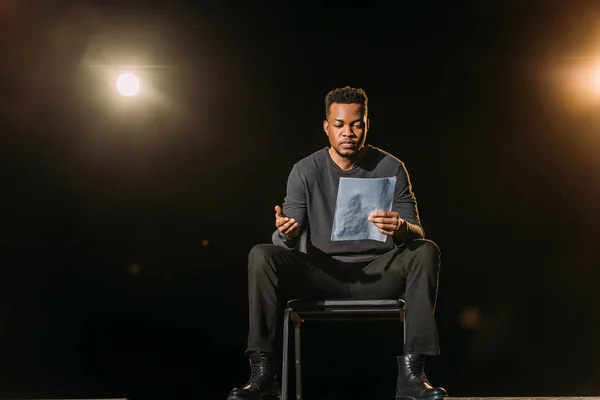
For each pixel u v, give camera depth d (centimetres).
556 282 764
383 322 732
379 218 389
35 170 775
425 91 773
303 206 434
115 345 775
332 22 753
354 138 425
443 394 361
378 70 769
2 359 766
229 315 780
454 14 745
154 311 780
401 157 781
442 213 779
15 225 776
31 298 776
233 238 785
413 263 394
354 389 730
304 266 412
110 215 784
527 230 771
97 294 780
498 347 758
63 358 771
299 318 419
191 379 770
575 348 752
